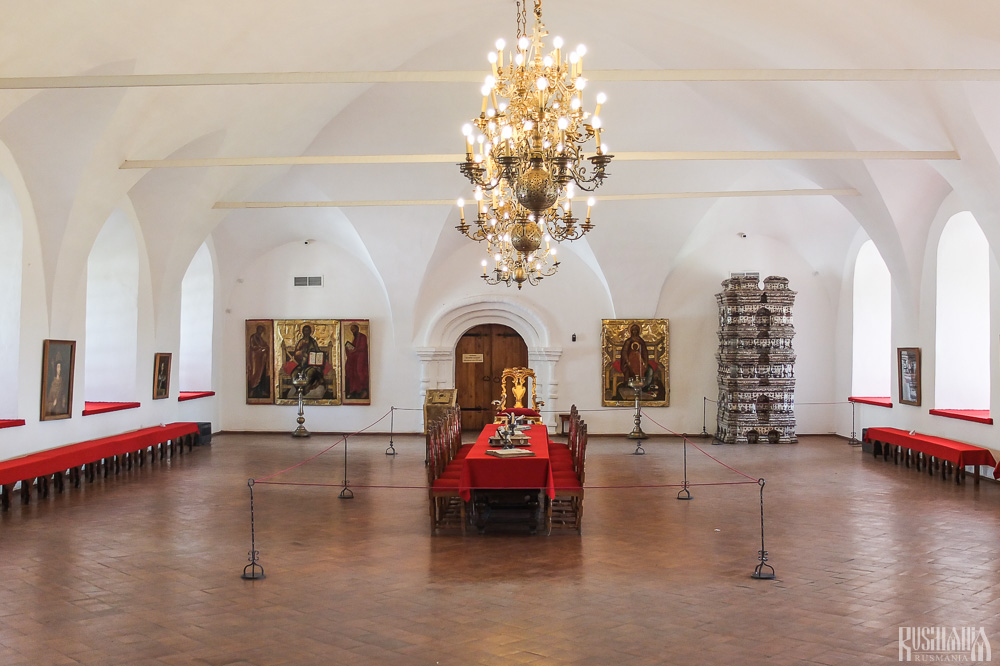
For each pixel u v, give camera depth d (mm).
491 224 10820
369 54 12812
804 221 19438
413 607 6828
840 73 8500
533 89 8680
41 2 7996
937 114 10984
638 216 18844
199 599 7055
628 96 15570
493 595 7160
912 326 16141
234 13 9727
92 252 16000
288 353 20594
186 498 11805
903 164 14125
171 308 17484
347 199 18203
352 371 20453
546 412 20312
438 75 8578
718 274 20312
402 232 19156
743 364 18797
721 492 12289
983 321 15266
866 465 15180
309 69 12055
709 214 19047
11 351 12109
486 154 9477
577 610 6734
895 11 9094
